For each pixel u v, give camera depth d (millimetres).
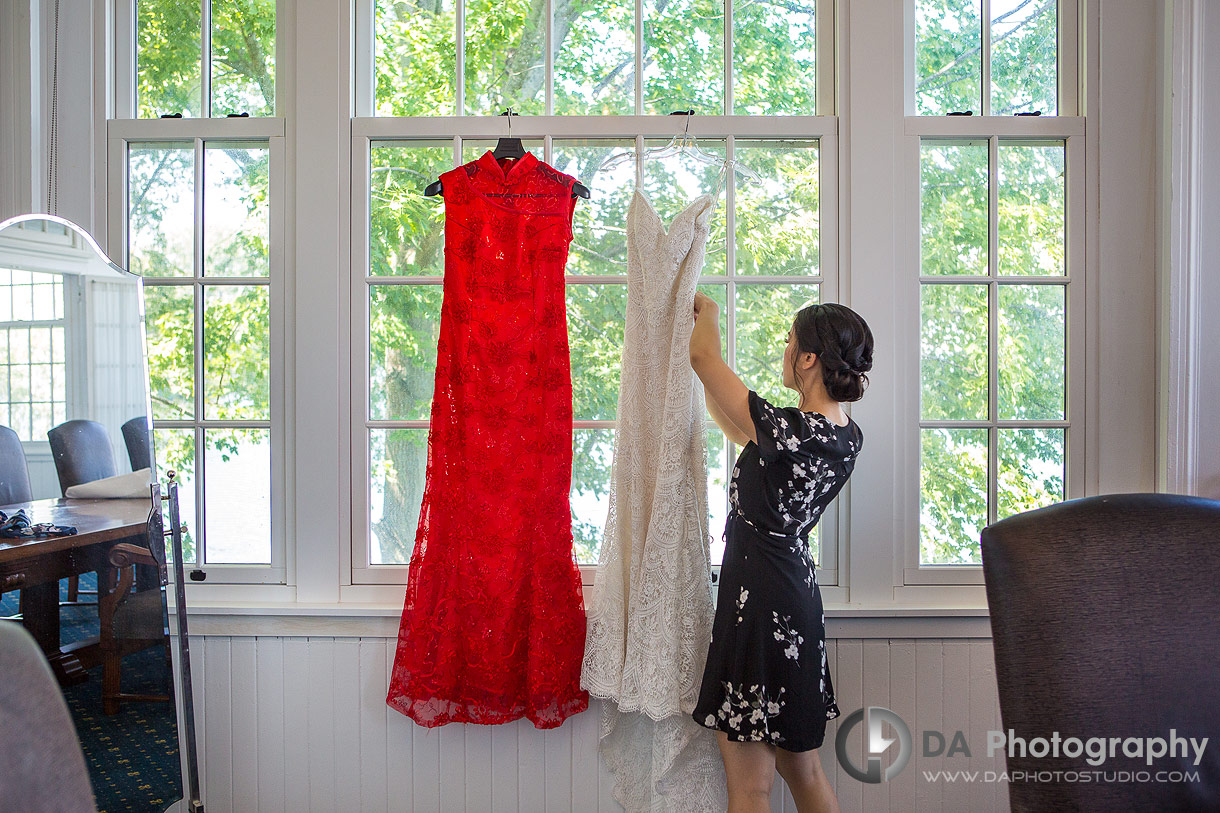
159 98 1965
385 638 1853
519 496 1795
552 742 1846
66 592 1612
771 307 1925
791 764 1556
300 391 1881
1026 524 1048
